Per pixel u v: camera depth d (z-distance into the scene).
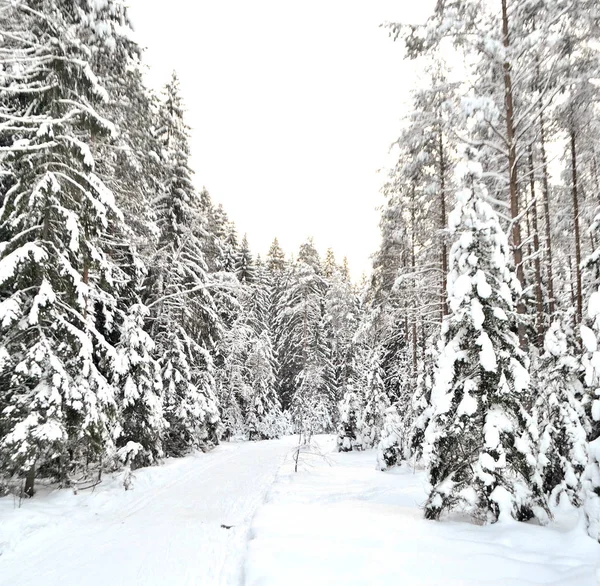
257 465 17.83
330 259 55.69
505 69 11.52
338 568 5.88
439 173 16.20
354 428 25.92
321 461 19.77
